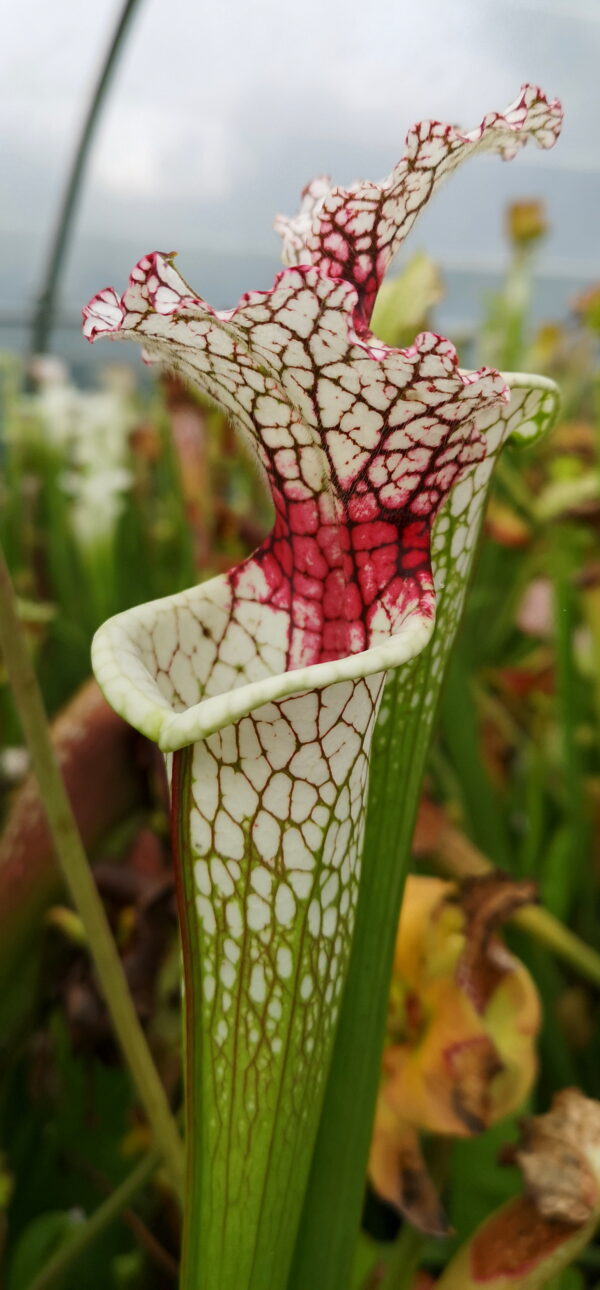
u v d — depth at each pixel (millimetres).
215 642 175
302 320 140
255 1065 162
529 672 509
